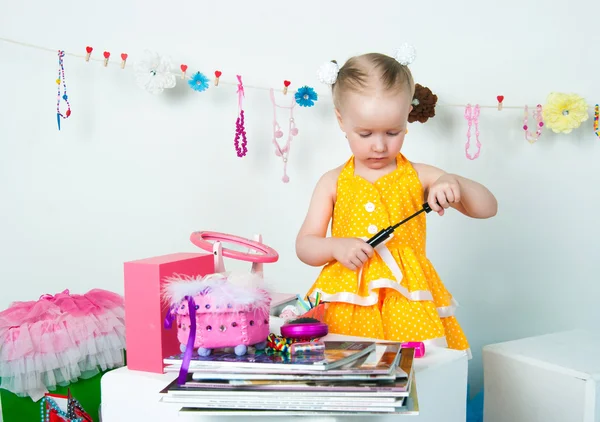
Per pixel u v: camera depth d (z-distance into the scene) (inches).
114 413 35.0
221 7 67.0
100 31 67.0
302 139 67.4
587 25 62.9
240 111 66.1
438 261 66.9
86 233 68.5
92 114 67.6
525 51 63.9
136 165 68.0
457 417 36.9
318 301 42.9
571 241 64.9
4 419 44.8
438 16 65.0
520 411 43.3
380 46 66.1
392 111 43.9
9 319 45.3
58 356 44.1
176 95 67.3
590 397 38.4
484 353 45.9
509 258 65.9
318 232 50.2
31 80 67.2
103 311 47.6
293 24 66.9
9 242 68.6
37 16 67.2
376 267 45.2
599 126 60.6
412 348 34.5
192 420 32.5
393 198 47.9
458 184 44.3
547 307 65.7
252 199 68.2
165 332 35.1
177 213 68.4
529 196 65.0
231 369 29.3
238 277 32.9
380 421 31.1
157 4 66.9
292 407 28.1
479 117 64.7
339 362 29.4
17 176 68.3
